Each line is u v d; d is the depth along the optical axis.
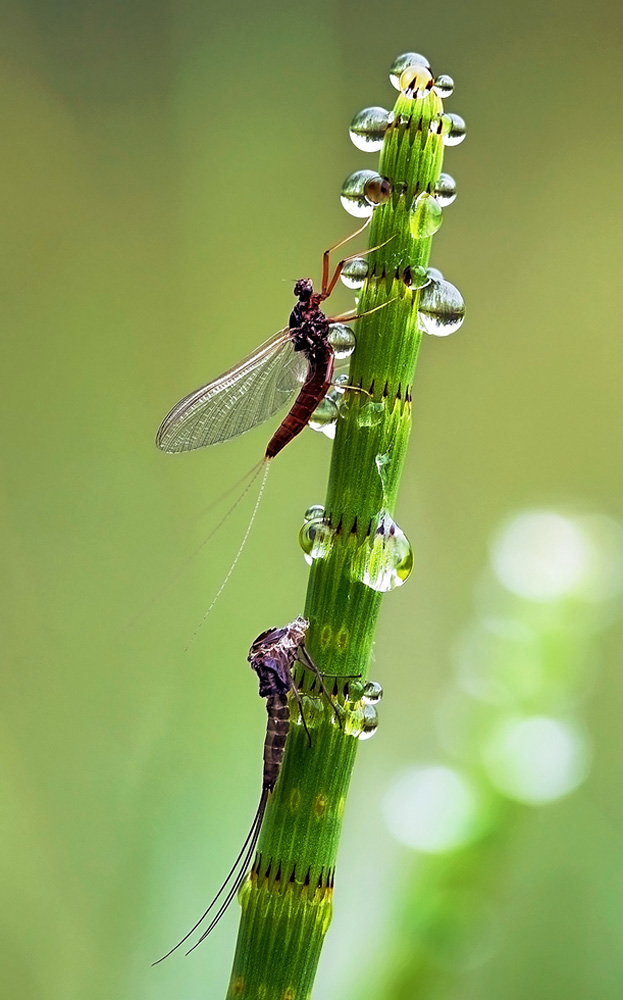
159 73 0.34
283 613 0.32
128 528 0.32
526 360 0.36
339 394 0.28
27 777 0.30
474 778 0.29
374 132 0.28
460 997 0.29
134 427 0.33
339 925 0.30
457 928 0.29
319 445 0.33
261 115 0.34
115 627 0.31
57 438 0.32
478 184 0.39
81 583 0.32
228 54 0.34
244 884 0.28
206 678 0.31
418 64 0.28
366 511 0.27
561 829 0.30
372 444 0.27
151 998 0.30
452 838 0.29
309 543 0.28
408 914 0.29
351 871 0.30
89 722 0.31
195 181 0.34
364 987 0.29
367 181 0.27
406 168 0.27
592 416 0.35
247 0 0.34
